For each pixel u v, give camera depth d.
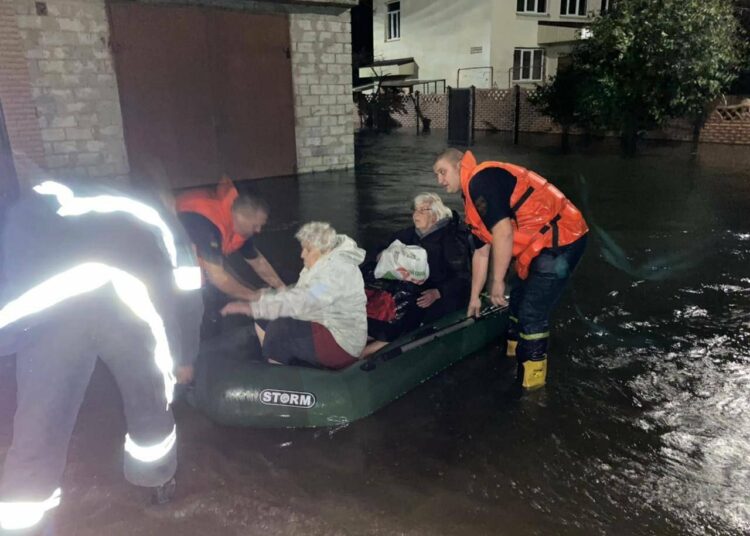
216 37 11.25
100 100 10.09
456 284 4.34
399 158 15.66
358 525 2.58
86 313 2.31
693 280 5.76
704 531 2.55
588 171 12.42
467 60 25.41
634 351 4.29
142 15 10.29
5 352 2.35
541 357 3.73
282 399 3.34
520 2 24.53
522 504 2.72
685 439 3.22
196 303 2.87
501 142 18.88
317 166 13.26
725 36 14.90
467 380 3.89
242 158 12.11
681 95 15.27
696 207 8.85
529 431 3.31
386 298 3.93
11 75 9.08
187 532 2.55
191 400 3.53
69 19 9.55
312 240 3.48
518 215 3.46
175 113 10.99
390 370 3.61
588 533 2.54
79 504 2.72
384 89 29.34
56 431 2.28
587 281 5.75
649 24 14.59
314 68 12.71
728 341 4.43
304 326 3.54
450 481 2.89
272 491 2.82
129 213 2.54
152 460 2.60
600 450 3.13
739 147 15.52
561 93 18.19
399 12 28.39
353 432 3.32
